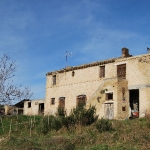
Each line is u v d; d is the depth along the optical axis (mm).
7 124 25516
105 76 29891
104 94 26609
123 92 26234
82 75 32938
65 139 17000
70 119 21594
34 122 25188
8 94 17688
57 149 15367
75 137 17219
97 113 26625
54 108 35812
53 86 36906
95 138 17188
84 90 32094
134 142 15625
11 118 28000
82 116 21453
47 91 37750
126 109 26031
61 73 36156
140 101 25891
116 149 14500
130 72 27375
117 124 20172
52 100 36750
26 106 43188
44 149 15445
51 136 19781
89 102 27641
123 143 15656
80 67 33250
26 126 24375
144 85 25828
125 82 26812
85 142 16719
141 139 15820
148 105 25141
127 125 19781
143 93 25766
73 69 34344
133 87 26641
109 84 26484
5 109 29281
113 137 16906
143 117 23000
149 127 18625
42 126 22750
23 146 16047
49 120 23766
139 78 26438
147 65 26125
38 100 41250
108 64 29938
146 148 14336
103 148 14664
